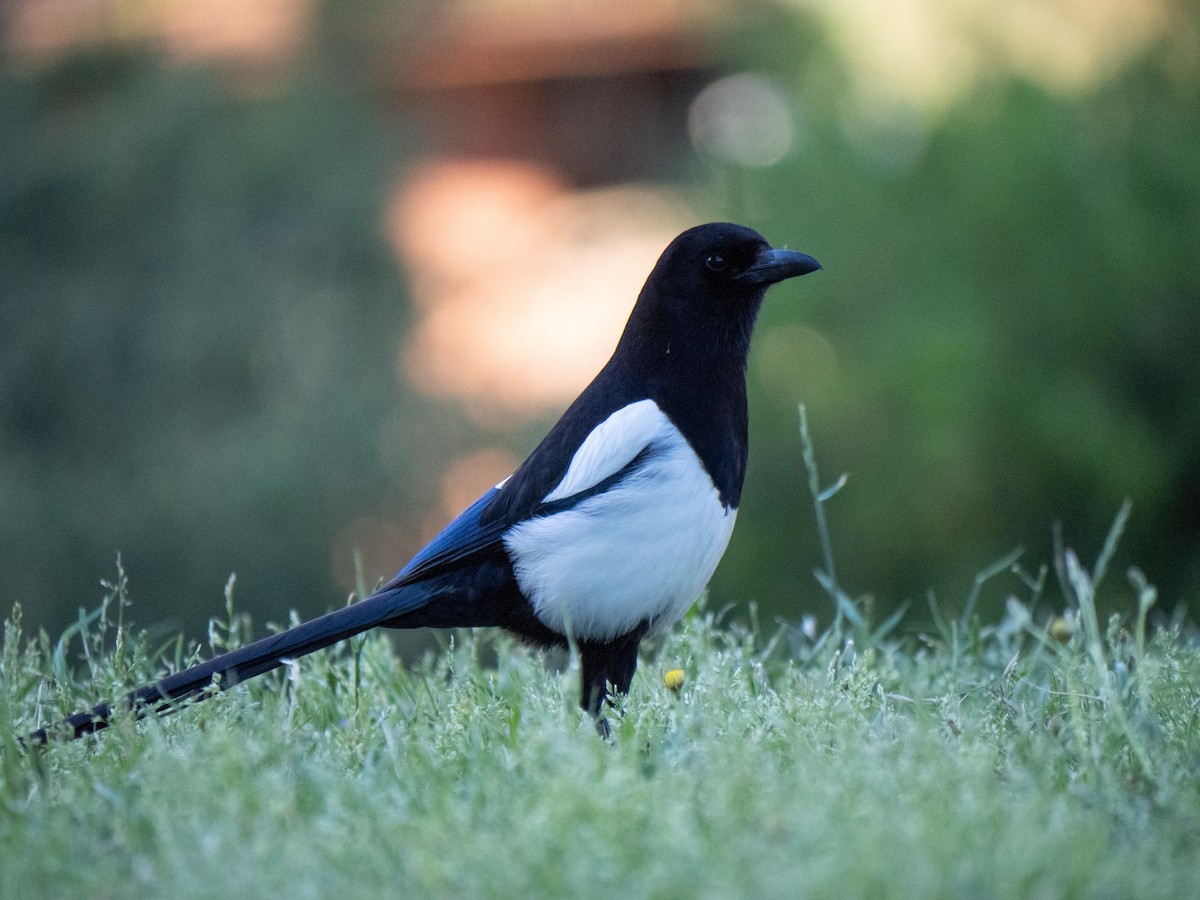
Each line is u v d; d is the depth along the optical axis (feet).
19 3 76.69
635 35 106.52
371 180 70.85
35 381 65.87
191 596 60.85
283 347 67.56
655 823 12.65
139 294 66.95
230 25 79.82
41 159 67.82
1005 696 17.89
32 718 18.28
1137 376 51.85
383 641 21.47
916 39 53.67
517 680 18.48
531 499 18.74
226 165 68.23
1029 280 51.34
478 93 112.16
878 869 11.50
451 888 12.02
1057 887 11.61
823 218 53.72
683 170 104.32
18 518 60.29
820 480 52.95
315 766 15.07
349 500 64.49
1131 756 15.49
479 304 82.07
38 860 13.00
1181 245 51.26
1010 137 51.08
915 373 50.75
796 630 23.06
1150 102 53.06
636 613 18.81
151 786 14.42
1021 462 50.96
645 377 19.11
